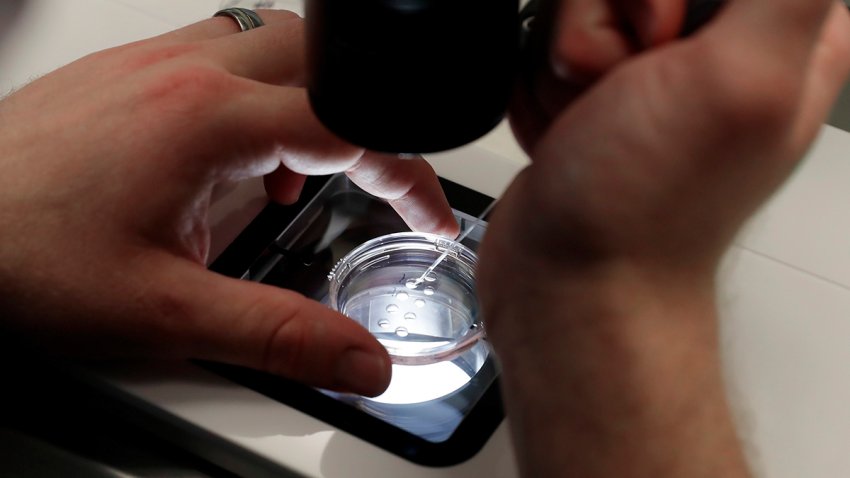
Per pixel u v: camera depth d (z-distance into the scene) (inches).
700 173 11.4
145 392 15.9
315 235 18.7
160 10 22.2
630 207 11.6
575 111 11.8
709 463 12.2
